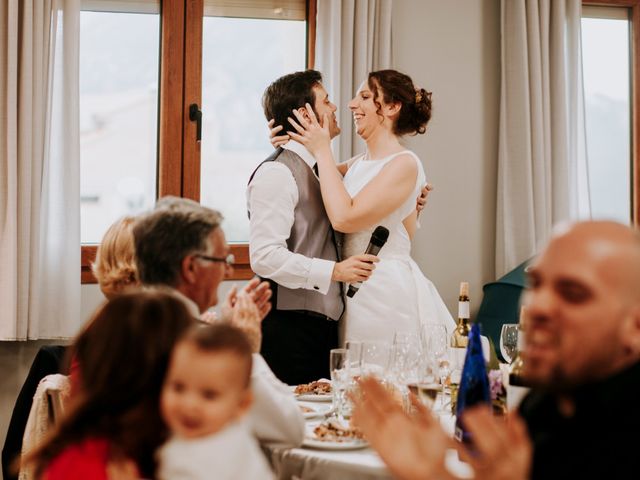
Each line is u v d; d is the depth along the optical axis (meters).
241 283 4.34
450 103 4.58
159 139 4.31
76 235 3.95
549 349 1.12
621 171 4.95
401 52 4.52
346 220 3.04
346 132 4.27
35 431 2.30
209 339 1.45
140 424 1.44
